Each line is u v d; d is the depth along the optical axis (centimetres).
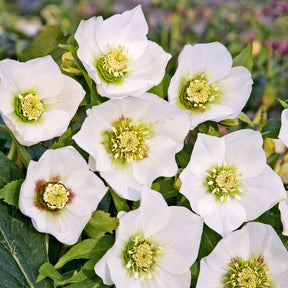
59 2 122
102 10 123
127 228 47
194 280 50
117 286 46
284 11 121
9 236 48
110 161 49
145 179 49
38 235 49
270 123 54
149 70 51
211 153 50
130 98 48
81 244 47
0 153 49
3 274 47
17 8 119
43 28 53
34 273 48
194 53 52
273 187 50
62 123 49
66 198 47
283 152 58
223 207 50
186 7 125
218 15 125
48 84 49
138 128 50
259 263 50
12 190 47
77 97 49
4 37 105
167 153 49
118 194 48
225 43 119
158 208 47
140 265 48
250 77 53
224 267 50
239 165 51
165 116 49
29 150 53
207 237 50
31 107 49
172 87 51
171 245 48
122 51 52
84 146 46
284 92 102
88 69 48
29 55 54
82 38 49
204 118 51
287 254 49
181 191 48
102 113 48
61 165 47
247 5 129
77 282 48
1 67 47
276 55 105
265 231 49
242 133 50
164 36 113
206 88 52
